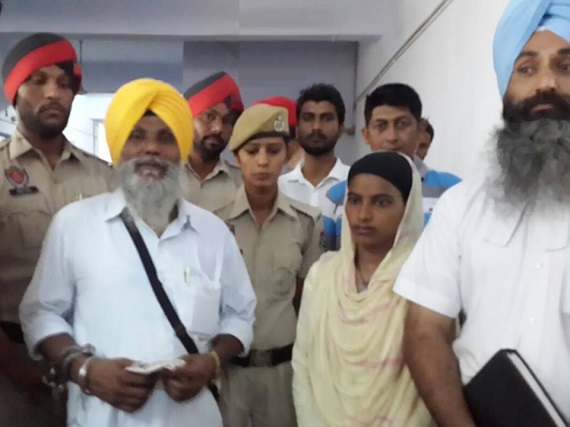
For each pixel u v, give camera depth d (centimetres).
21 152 214
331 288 180
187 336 162
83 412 163
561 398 125
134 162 169
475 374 131
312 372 178
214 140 278
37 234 210
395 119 244
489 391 126
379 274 173
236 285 184
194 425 165
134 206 167
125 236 166
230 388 219
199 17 578
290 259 230
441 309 139
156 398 160
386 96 245
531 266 129
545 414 117
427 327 140
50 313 163
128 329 159
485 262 133
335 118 296
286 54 691
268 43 690
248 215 232
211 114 278
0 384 195
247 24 576
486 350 131
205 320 166
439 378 134
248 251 229
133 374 148
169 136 174
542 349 126
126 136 170
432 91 390
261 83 692
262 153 225
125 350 159
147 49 698
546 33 129
